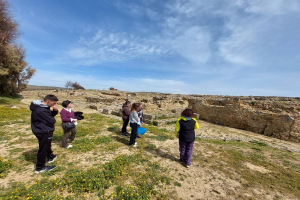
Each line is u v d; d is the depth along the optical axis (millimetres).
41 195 2787
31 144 5281
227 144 6961
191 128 4348
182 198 3055
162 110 14281
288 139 8961
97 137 6348
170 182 3566
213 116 13680
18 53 21703
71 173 3582
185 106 17344
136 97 25344
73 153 4723
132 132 5559
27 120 8461
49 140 3648
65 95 34156
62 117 4898
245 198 3164
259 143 7551
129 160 4418
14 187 3000
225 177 3947
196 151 5676
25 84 27328
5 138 5676
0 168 3486
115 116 12141
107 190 3133
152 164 4352
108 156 4688
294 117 9242
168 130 8727
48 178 3367
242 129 11383
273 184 3748
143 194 2996
